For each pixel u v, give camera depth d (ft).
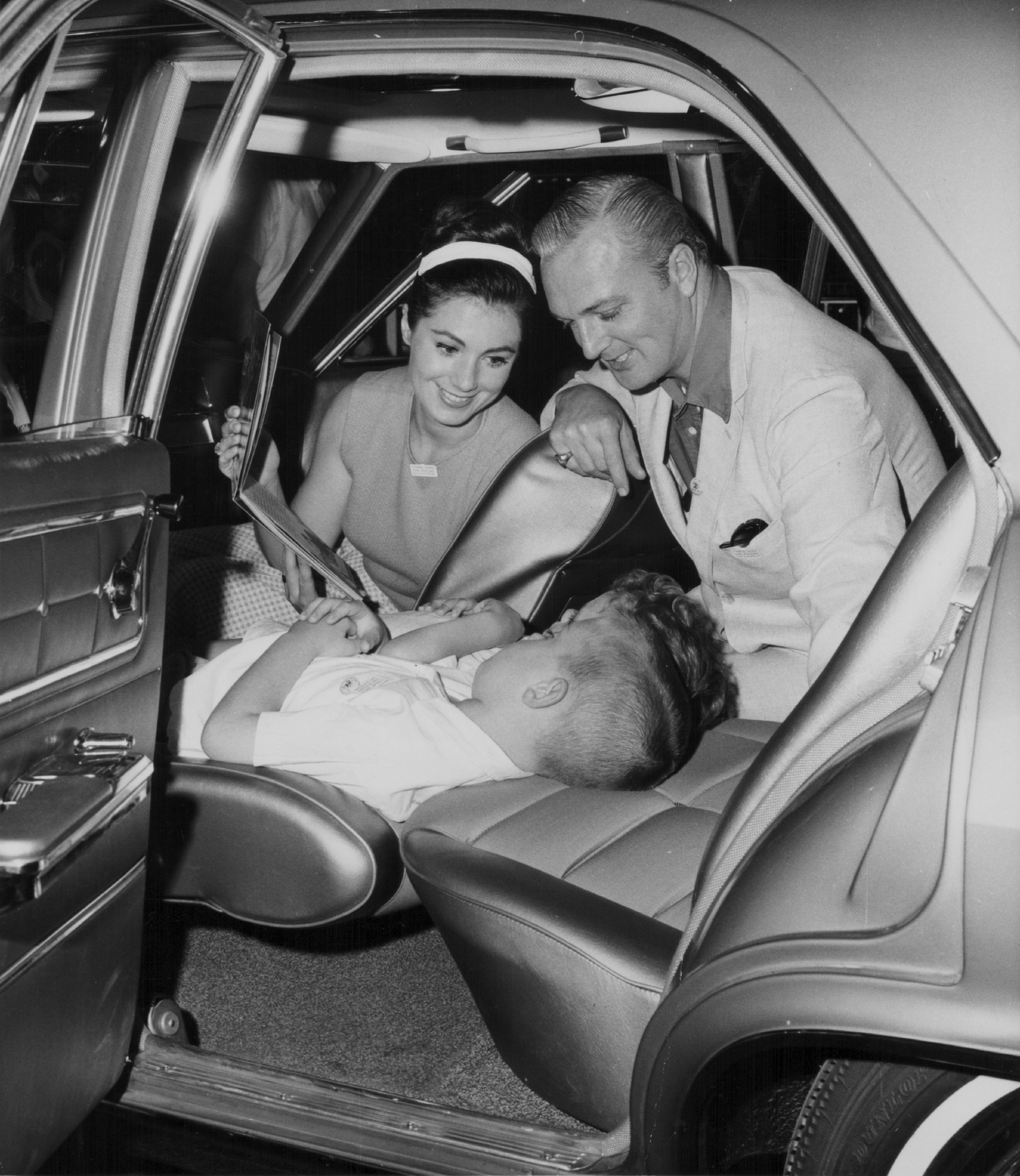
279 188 8.66
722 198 8.43
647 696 5.29
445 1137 4.34
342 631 5.94
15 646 3.57
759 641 6.79
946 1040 3.00
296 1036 6.09
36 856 3.48
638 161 8.74
